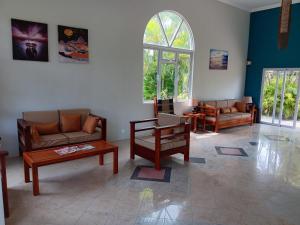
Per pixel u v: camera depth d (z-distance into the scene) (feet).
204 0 21.56
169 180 10.59
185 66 21.80
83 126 14.12
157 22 19.25
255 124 25.49
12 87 12.95
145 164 12.51
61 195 9.06
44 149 11.00
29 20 12.96
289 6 13.71
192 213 8.02
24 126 11.15
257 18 25.80
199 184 10.25
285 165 12.82
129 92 17.71
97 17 15.35
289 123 24.04
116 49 16.53
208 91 23.73
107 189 9.62
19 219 7.48
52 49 13.92
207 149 15.57
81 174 11.06
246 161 13.37
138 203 8.59
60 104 14.69
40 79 13.76
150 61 19.36
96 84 15.99
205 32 22.22
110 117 17.01
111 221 7.50
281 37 14.25
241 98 27.43
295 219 7.84
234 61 25.73
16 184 9.88
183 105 21.75
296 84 23.24
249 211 8.24
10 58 12.67
